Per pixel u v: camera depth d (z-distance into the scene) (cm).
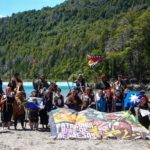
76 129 1816
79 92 2298
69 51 16488
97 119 1864
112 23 14812
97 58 2970
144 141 1722
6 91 2080
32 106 2084
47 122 2108
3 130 2055
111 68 11250
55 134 1802
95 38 15438
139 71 11775
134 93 2036
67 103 2086
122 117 1873
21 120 2088
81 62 14862
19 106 2077
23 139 1781
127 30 12962
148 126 1934
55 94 2130
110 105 2127
